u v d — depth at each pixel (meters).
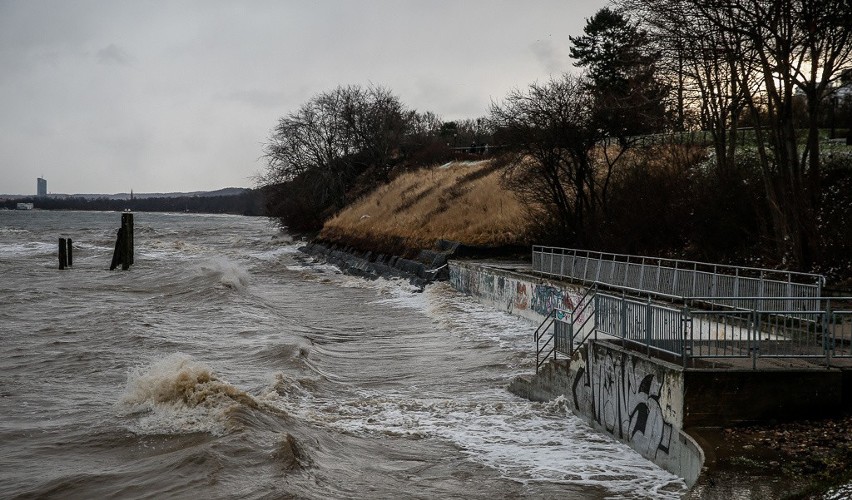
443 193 56.00
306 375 18.97
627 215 30.39
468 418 15.25
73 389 17.47
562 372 15.55
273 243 80.69
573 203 37.78
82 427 13.91
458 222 45.25
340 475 11.59
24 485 11.02
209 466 11.30
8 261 58.09
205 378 15.27
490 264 35.69
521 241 40.16
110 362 20.58
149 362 20.62
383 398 17.16
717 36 24.55
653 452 12.02
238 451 11.98
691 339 11.91
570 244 34.94
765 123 32.84
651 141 37.53
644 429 12.33
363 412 15.82
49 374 19.16
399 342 25.02
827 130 37.50
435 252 41.16
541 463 12.27
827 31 23.16
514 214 42.62
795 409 11.32
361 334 26.77
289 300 36.94
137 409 14.85
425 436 14.04
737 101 26.75
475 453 12.92
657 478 11.29
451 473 11.88
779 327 14.00
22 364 20.33
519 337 24.59
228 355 21.83
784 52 22.30
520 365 20.52
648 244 29.11
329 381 18.91
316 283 45.19
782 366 11.76
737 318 13.84
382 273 46.53
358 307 34.22
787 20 22.28
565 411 15.38
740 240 25.83
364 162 82.88
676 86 31.48
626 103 33.66
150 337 24.06
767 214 25.31
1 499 10.48
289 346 22.06
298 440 12.96
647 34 26.52
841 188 25.45
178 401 14.70
